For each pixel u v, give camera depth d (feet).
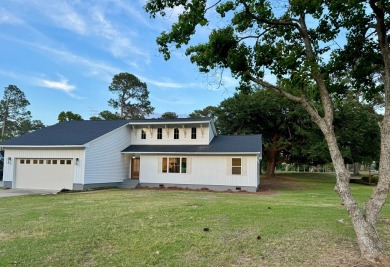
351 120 93.25
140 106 173.68
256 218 27.07
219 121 107.55
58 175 66.13
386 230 22.84
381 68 24.18
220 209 31.99
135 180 75.92
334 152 18.85
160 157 75.10
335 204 38.93
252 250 18.48
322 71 24.44
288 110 100.68
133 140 81.82
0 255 17.70
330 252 17.89
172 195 52.03
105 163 70.59
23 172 69.00
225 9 22.16
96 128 76.07
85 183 64.28
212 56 24.21
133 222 25.67
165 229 23.21
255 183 67.67
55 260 17.06
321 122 19.71
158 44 23.63
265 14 22.50
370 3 18.74
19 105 183.42
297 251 18.21
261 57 24.76
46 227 24.04
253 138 78.23
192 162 72.79
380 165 18.08
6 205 37.27
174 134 79.41
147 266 16.26
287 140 102.32
